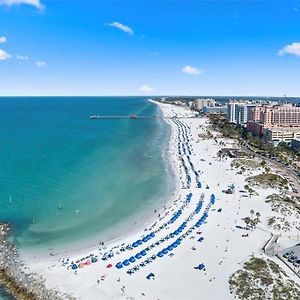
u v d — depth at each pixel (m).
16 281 113.62
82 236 146.62
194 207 178.50
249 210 175.25
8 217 162.12
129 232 150.62
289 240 143.75
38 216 164.62
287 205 179.25
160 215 168.38
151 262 125.56
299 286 111.19
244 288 108.50
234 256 129.88
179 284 112.50
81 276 117.44
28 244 139.12
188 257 129.00
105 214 169.38
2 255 129.88
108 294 107.88
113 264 124.88
